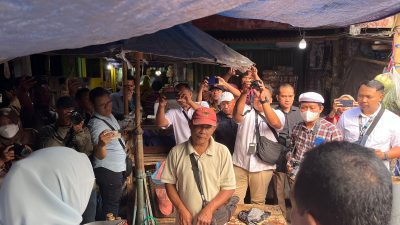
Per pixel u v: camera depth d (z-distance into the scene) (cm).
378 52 612
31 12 106
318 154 94
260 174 404
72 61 728
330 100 774
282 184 426
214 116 268
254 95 408
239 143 412
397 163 402
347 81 711
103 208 389
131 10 120
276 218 316
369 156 91
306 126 373
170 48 270
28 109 419
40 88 462
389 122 352
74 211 151
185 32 302
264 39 740
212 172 272
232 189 275
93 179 167
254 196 412
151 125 587
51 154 156
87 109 448
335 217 86
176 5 126
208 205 264
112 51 262
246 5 292
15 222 142
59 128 340
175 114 444
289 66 933
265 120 401
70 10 110
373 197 85
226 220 277
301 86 928
